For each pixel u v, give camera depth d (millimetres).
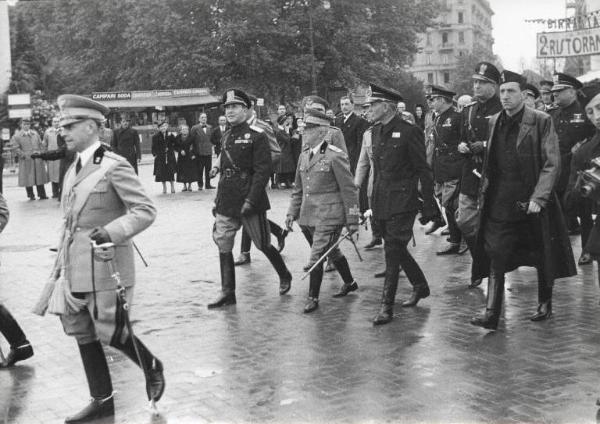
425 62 107875
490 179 6219
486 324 6016
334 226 7137
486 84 8094
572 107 9273
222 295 7352
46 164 20578
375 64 45312
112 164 4406
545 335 5891
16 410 4754
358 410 4457
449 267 8867
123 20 46969
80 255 4375
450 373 5062
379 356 5516
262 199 7332
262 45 42000
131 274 4512
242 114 7363
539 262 6301
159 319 6895
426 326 6309
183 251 10664
